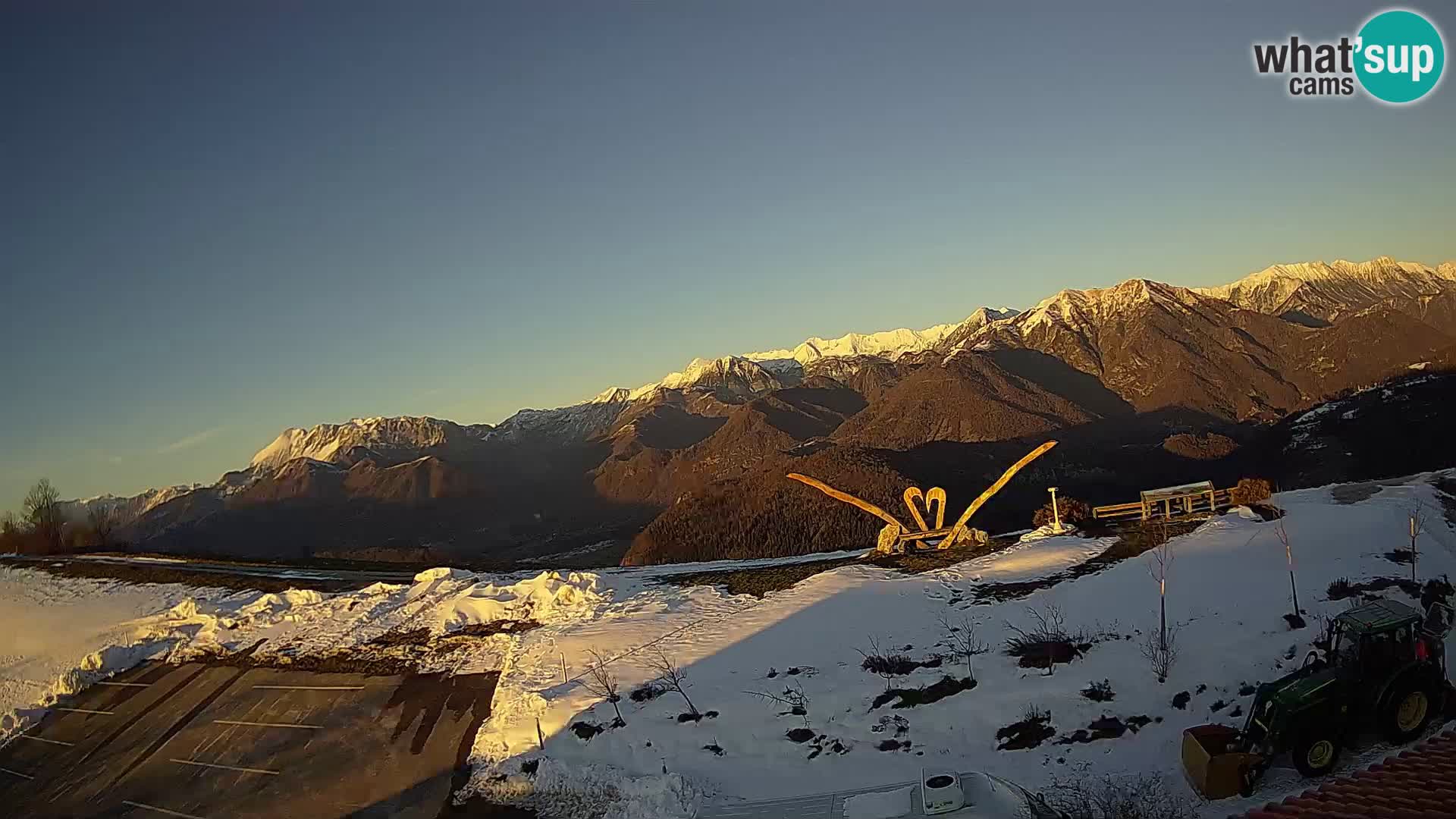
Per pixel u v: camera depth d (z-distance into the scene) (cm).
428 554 9169
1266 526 2830
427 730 2397
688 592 3231
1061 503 3594
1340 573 2323
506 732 2253
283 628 3341
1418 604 2088
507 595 3347
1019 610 2466
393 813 2016
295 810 2097
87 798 2323
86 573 4884
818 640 2484
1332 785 1288
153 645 3338
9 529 6906
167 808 2203
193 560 5447
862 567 3164
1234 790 1489
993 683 2055
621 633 2789
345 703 2655
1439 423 8050
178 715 2755
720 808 1766
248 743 2495
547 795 1972
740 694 2223
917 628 2464
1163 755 1698
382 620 3288
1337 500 3072
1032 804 1502
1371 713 1492
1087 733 1811
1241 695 1844
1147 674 1959
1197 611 2231
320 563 5212
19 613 4212
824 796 1738
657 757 2008
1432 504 2869
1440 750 1327
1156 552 2728
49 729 2819
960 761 1811
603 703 2280
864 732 1972
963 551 3241
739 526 8906
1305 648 1948
